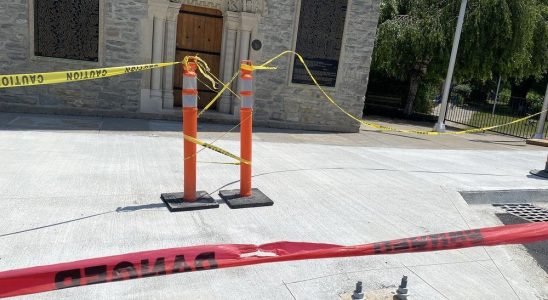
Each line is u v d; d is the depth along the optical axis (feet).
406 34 52.90
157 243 12.71
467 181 23.24
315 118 38.63
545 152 38.75
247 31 35.17
